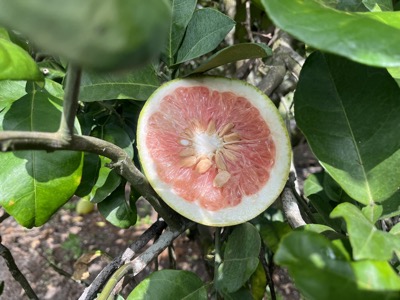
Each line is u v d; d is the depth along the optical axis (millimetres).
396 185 191
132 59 99
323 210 294
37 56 255
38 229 786
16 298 660
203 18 242
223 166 236
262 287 309
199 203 230
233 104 244
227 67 400
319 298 130
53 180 205
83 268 340
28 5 90
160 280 234
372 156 196
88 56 95
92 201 249
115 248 746
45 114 212
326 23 123
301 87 205
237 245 241
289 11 126
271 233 324
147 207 816
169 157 233
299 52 383
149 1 98
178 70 259
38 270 706
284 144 237
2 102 224
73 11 90
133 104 285
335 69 204
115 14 93
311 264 131
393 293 131
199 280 240
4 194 201
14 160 204
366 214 188
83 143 157
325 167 195
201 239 403
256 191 234
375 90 199
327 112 202
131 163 192
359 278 132
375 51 118
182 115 239
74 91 131
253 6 373
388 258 137
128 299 228
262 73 376
